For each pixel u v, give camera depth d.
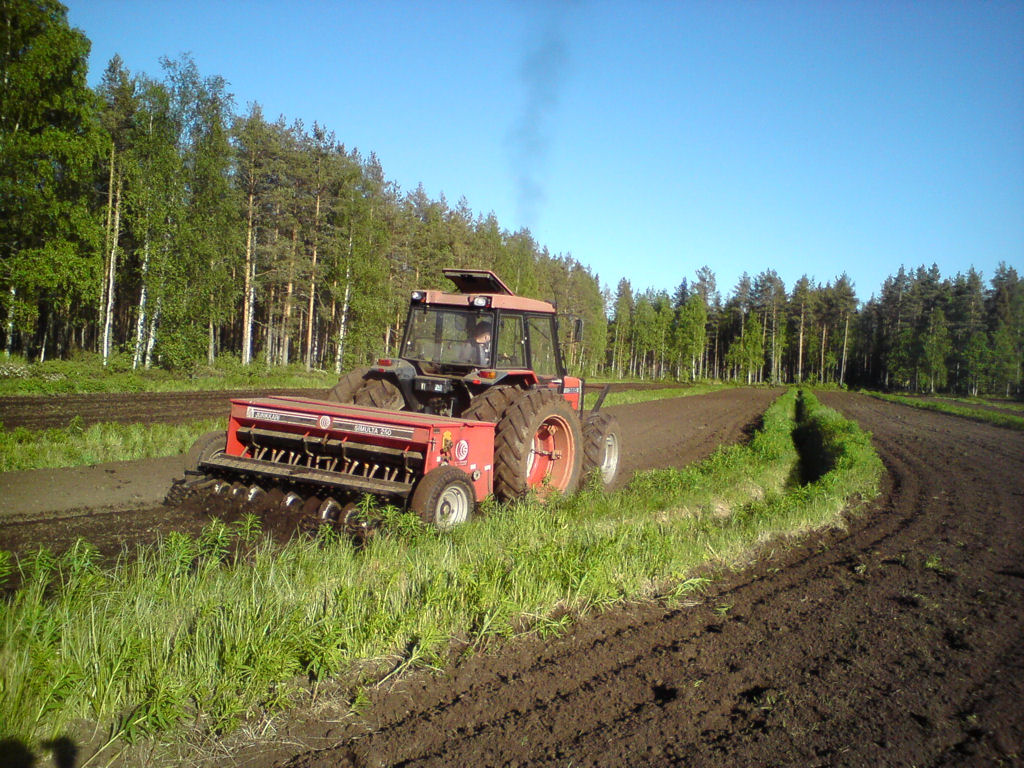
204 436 7.56
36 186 25.80
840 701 4.18
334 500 6.87
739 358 95.19
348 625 4.48
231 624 4.32
